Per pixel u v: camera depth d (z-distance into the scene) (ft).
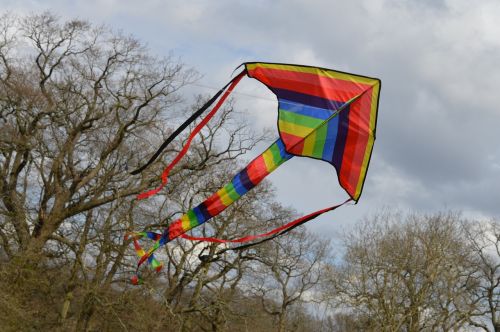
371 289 135.44
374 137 33.19
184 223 33.83
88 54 115.44
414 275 134.00
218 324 125.80
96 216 116.88
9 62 116.47
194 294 126.72
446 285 145.07
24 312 86.94
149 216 117.39
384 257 133.90
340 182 33.47
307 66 33.22
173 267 136.26
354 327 145.07
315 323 196.44
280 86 33.12
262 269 140.77
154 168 113.80
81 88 115.24
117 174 115.24
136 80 114.11
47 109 110.42
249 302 143.33
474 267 155.84
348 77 33.35
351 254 137.39
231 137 121.49
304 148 33.12
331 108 33.04
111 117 115.55
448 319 142.00
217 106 32.32
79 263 103.35
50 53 117.29
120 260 105.81
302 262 161.68
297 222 33.14
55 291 107.76
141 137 112.16
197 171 118.21
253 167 33.22
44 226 105.81
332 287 151.53
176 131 31.17
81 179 111.86
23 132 110.42
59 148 115.75
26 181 117.39
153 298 112.37
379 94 33.22
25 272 93.20
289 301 159.94
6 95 110.83
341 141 33.09
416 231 138.21
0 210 103.24
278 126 33.06
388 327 126.82
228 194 33.14
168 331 119.34
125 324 107.04
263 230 132.77
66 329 109.19
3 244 97.86
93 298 104.53
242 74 32.89
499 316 154.81
